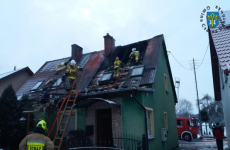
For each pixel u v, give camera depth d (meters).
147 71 10.77
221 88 13.26
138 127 8.57
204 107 41.84
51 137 9.96
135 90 8.30
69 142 8.78
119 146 8.52
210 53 12.22
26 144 4.49
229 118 11.28
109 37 14.84
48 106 9.60
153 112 10.02
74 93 9.92
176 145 14.11
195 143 17.34
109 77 11.50
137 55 12.14
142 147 7.89
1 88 16.20
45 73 16.12
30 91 14.02
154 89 9.91
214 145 15.06
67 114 10.18
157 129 10.20
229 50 7.83
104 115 10.08
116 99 9.11
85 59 15.60
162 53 13.48
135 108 8.84
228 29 9.55
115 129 8.89
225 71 6.77
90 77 12.20
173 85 15.38
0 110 9.44
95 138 9.20
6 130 9.28
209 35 11.34
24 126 10.03
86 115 9.70
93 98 8.55
